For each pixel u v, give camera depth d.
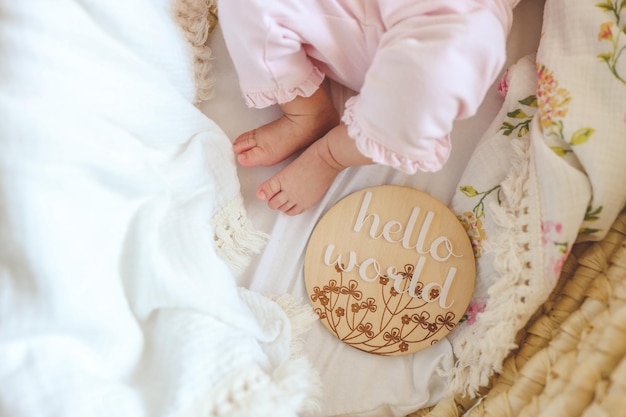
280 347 0.52
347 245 0.56
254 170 0.59
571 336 0.48
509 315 0.51
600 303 0.48
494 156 0.55
